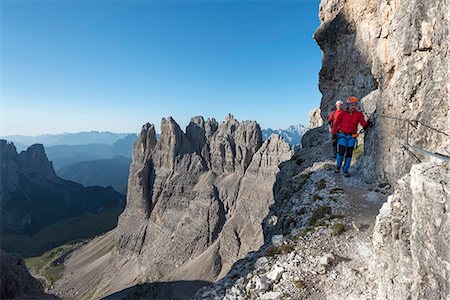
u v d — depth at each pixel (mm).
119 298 163250
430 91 15406
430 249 7105
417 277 7621
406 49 16922
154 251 199750
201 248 186500
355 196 19188
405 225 8836
